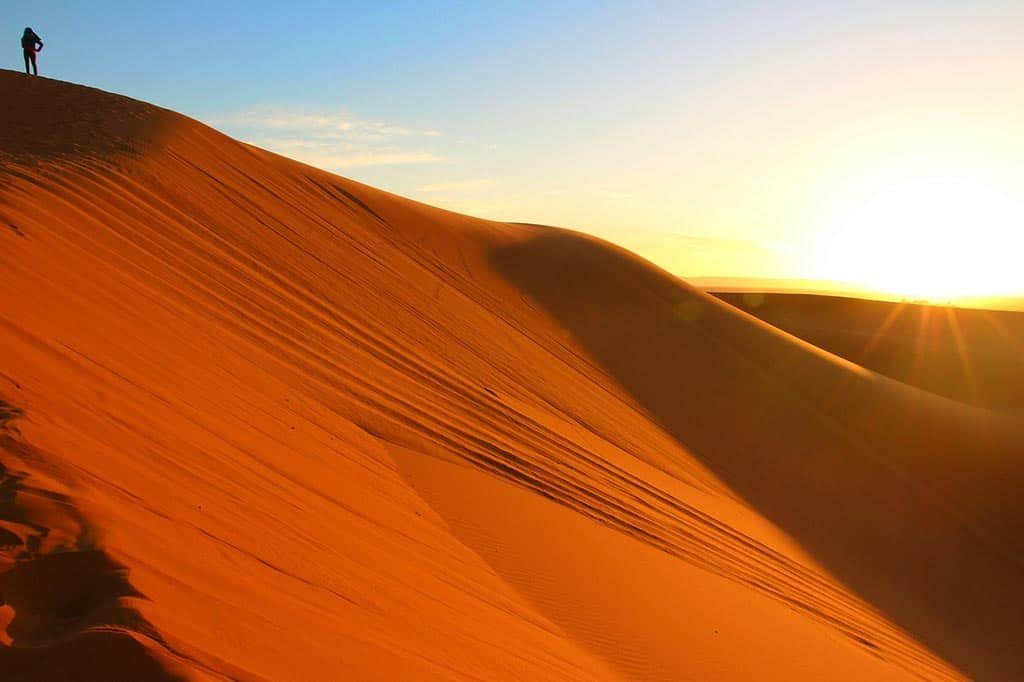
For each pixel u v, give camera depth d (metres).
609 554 9.77
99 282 8.97
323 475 7.46
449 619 5.71
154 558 3.86
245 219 16.27
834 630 11.07
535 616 7.14
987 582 17.67
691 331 26.16
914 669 10.91
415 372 13.55
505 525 9.19
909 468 21.92
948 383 46.12
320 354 11.92
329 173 26.36
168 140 18.42
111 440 5.09
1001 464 22.56
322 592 4.78
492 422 12.93
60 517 3.77
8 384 4.96
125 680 3.00
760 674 8.17
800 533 16.59
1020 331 57.66
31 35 22.86
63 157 14.14
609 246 31.19
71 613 3.37
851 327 58.22
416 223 25.31
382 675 4.11
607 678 6.48
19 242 8.37
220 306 11.36
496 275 24.66
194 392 7.48
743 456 19.62
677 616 8.73
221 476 5.70
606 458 14.01
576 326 23.55
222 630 3.59
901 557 17.47
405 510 8.05
